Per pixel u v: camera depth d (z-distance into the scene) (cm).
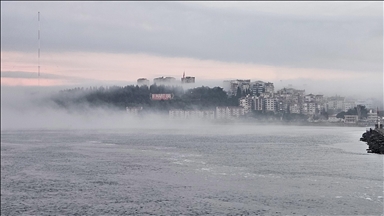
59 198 6184
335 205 5200
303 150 11769
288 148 12706
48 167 9394
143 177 7631
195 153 11800
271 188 6250
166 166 8981
